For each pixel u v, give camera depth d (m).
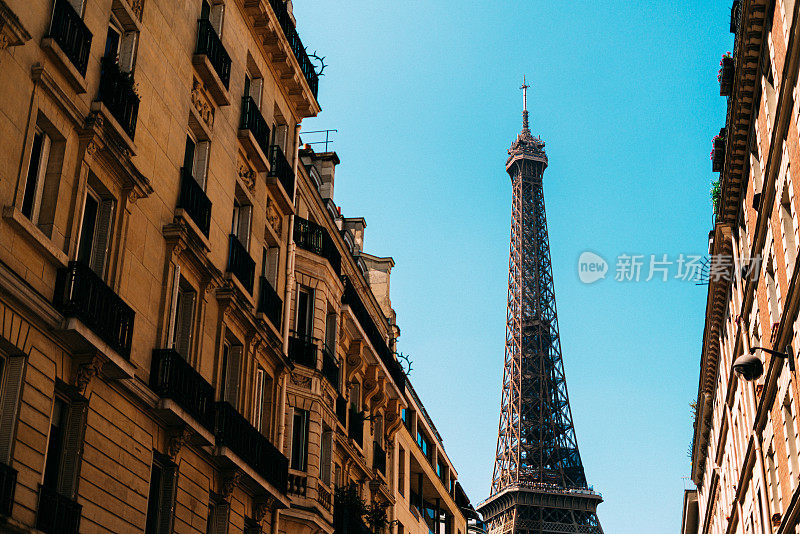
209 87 32.41
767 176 36.34
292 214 40.41
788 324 34.03
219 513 30.70
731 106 41.81
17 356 20.81
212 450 29.53
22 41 20.92
